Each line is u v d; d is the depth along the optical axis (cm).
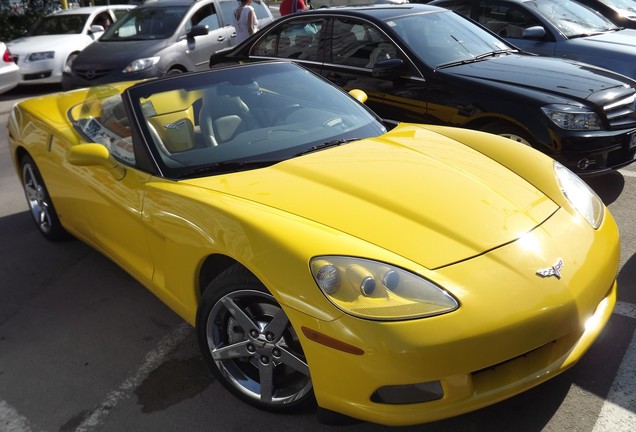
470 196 253
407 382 199
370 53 536
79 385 286
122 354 307
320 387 215
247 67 366
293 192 256
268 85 357
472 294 206
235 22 923
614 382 255
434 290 204
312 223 231
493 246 225
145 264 310
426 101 491
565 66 499
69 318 346
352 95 385
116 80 855
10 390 286
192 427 251
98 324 337
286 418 250
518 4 684
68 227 407
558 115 421
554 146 421
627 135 431
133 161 312
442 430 237
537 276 217
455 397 203
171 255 273
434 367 197
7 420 266
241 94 343
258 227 228
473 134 325
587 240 244
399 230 228
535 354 217
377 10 564
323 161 286
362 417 209
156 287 298
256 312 243
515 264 219
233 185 268
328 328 204
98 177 331
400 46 513
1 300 375
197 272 261
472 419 241
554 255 228
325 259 211
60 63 1063
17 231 482
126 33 949
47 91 1102
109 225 334
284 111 342
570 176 286
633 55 600
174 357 301
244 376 257
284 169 280
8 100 1034
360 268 208
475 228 232
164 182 285
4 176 634
